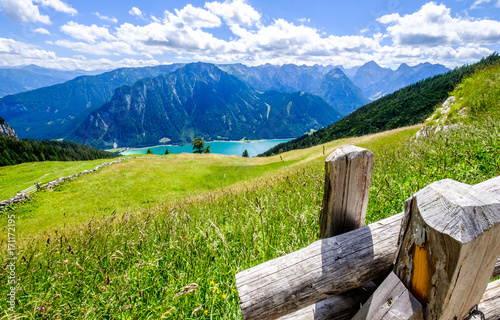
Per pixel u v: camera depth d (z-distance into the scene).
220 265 2.63
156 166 34.53
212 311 2.15
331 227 1.49
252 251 2.69
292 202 4.12
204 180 29.62
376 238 1.35
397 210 3.04
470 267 0.77
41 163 35.84
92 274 2.82
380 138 26.20
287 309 1.26
